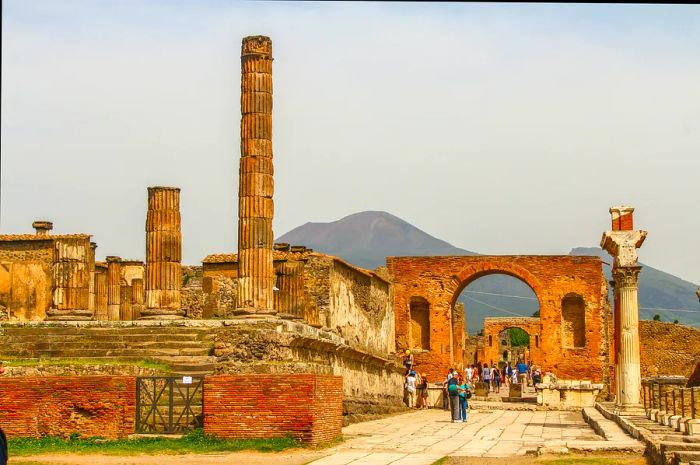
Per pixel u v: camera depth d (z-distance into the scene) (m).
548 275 90.81
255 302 51.31
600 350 89.75
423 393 78.25
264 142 51.69
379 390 70.12
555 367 90.25
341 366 58.50
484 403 78.12
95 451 35.09
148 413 37.97
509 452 36.56
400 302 91.44
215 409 36.88
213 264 72.12
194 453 34.94
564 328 91.00
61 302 56.44
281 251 71.69
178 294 56.75
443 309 91.19
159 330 49.19
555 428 51.53
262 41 51.75
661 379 63.53
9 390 37.66
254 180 51.44
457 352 108.06
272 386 36.72
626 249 54.81
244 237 51.53
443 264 91.56
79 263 56.75
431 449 37.59
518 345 173.75
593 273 90.25
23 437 37.34
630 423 43.78
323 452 35.66
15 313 73.56
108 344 48.22
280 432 36.53
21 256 74.06
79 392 37.59
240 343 43.69
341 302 71.00
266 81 51.78
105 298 75.81
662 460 30.02
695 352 98.50
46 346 48.31
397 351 91.00
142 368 41.00
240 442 36.31
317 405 36.91
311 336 50.56
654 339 99.56
